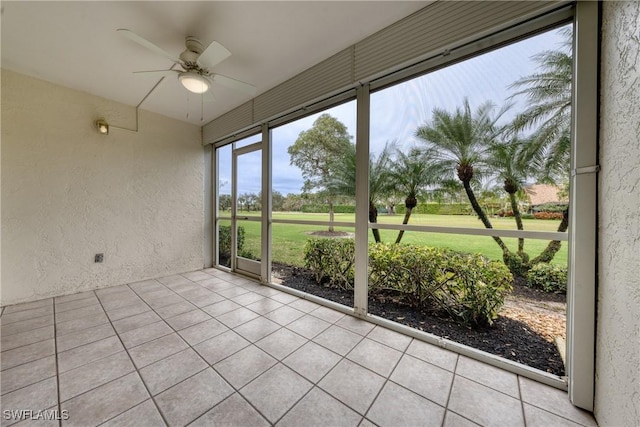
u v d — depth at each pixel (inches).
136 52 87.4
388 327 83.8
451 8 66.3
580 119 50.9
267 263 129.5
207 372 60.8
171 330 81.5
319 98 99.3
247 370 61.7
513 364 62.2
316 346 72.7
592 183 49.7
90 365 62.9
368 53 82.4
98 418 47.1
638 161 36.3
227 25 75.5
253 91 95.8
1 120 97.0
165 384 56.5
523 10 57.2
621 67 41.4
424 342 75.2
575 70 54.2
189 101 127.4
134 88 113.2
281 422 47.0
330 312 96.6
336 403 51.6
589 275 50.0
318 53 91.4
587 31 50.2
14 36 78.4
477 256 82.2
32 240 104.5
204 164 164.4
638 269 35.7
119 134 127.4
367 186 90.0
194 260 159.8
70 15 69.7
